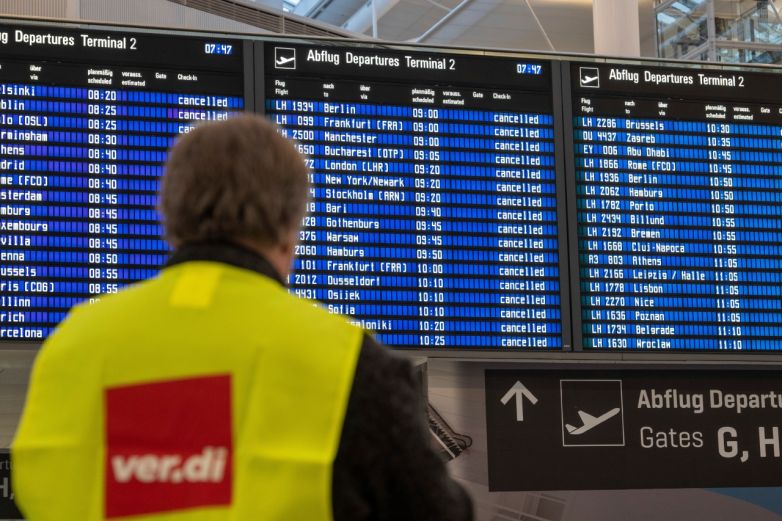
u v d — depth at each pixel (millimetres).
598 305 5617
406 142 5516
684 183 5855
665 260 5742
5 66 5062
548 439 5445
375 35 13906
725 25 10477
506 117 5676
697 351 5691
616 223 5719
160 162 5188
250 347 1738
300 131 5391
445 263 5465
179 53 5289
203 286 1810
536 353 5473
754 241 5883
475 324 5449
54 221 5008
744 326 5773
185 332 1774
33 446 1776
